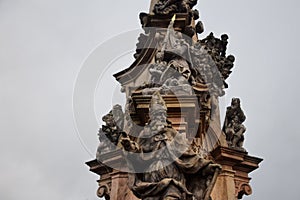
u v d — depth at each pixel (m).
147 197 8.79
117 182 13.13
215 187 13.03
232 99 15.59
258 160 14.30
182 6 16.02
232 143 14.48
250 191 13.87
